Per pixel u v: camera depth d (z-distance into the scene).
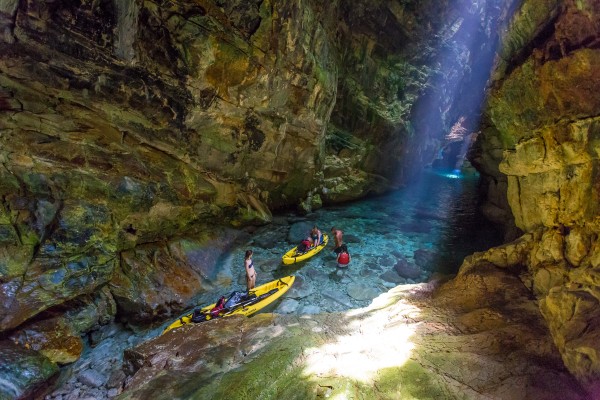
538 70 5.09
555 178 5.42
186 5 8.05
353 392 3.91
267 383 4.33
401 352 4.76
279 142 12.77
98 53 7.42
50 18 6.67
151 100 8.68
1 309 6.02
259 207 13.52
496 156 12.75
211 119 10.15
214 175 11.40
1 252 6.38
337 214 16.62
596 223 4.59
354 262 11.16
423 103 21.78
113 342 7.21
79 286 7.10
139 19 7.60
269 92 10.88
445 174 33.06
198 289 9.01
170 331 6.39
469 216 17.12
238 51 9.32
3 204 6.60
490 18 13.84
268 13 9.55
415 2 18.11
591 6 4.01
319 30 12.56
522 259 6.67
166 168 9.70
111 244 7.96
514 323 5.14
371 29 17.48
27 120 7.20
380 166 21.34
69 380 6.08
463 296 6.45
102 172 8.02
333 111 17.92
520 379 3.80
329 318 6.79
